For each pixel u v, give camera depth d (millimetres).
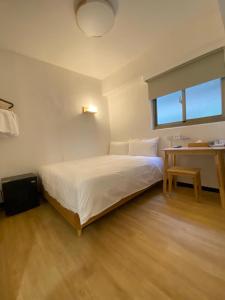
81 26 1930
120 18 1984
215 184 2309
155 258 1212
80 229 1537
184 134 2568
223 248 1257
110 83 3572
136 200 2287
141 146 3068
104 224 1732
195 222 1639
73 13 1836
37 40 2270
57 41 2326
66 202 1682
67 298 955
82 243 1455
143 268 1128
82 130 3453
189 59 2252
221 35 1945
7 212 2092
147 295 933
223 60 2033
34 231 1708
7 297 987
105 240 1472
